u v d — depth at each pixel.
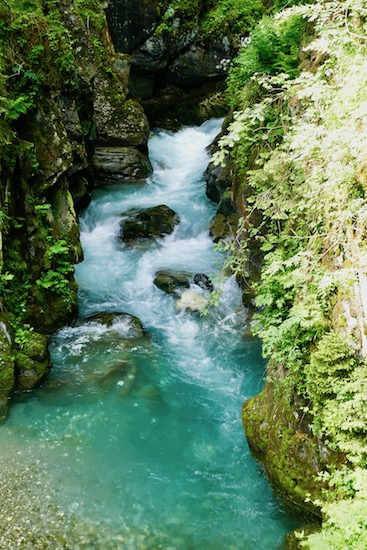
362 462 4.19
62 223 9.23
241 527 5.12
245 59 8.91
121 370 7.44
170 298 9.24
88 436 6.22
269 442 5.58
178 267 9.99
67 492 5.40
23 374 6.86
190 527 5.11
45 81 8.66
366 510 3.74
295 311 5.16
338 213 4.81
